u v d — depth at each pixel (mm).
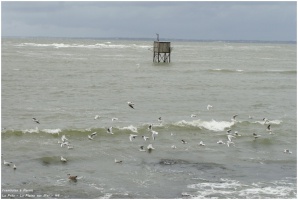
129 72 76062
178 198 22938
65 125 35812
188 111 43219
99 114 40375
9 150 29078
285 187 24719
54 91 52156
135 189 24016
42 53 124438
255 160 29328
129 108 43562
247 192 23859
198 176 26156
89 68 80625
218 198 22969
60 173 25922
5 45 177500
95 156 28984
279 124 38094
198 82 64688
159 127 35219
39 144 30547
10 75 64812
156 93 53219
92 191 23531
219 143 32438
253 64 104125
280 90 59156
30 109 41406
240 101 49562
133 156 29297
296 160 29641
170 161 28609
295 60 124875
